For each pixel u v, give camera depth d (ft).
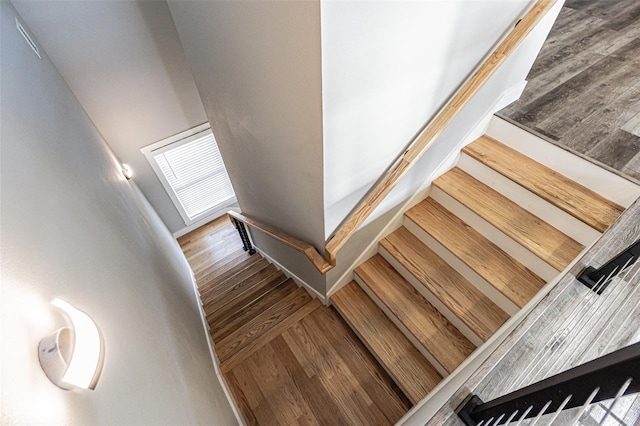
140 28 8.87
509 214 6.15
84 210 3.75
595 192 5.61
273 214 7.64
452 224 6.73
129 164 11.56
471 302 6.09
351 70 3.38
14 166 2.41
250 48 4.05
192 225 15.69
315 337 7.28
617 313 3.33
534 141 6.16
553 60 7.59
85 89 9.09
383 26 3.30
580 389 1.83
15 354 1.35
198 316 8.47
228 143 7.43
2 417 1.13
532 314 3.40
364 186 5.21
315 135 3.88
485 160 6.44
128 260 4.64
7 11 5.72
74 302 2.20
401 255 6.88
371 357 6.89
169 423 2.95
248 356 7.05
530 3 4.97
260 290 9.87
